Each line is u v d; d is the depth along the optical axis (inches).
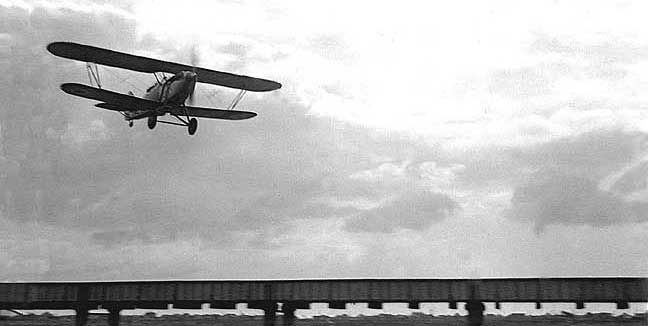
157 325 1465.3
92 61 1390.3
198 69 1464.1
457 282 1160.2
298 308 1230.3
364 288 1192.8
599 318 1280.8
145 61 1417.3
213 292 1242.6
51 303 1288.1
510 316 1358.3
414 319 1417.3
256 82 1535.4
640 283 1100.5
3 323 1407.5
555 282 1127.6
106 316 1456.7
